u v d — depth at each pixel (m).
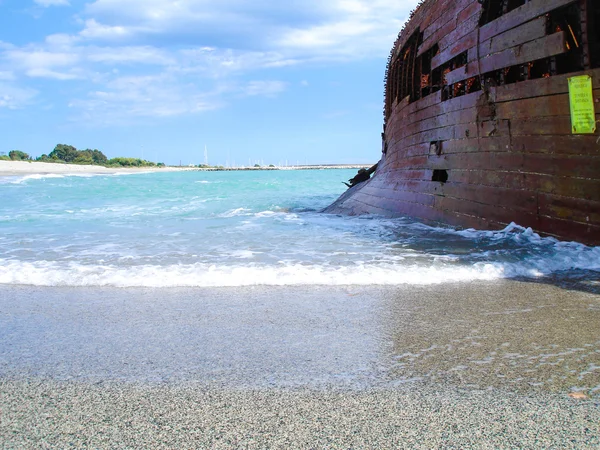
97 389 3.31
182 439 2.62
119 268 7.55
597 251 7.20
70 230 12.98
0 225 14.30
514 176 9.04
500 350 3.91
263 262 7.91
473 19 10.29
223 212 18.62
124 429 2.75
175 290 6.21
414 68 14.71
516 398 3.04
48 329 4.72
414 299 5.58
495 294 5.73
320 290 6.09
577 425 2.69
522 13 8.57
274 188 39.06
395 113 17.14
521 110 8.76
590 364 3.57
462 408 2.92
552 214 8.16
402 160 15.32
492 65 9.52
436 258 7.86
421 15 13.85
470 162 10.52
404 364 3.67
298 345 4.15
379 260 7.86
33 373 3.62
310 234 11.39
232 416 2.88
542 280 6.36
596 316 4.79
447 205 11.47
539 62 8.87
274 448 2.51
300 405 3.01
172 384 3.38
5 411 3.00
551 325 4.54
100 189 35.44
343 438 2.60
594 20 7.38
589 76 7.27
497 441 2.54
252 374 3.53
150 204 23.17
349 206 18.62
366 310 5.17
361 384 3.31
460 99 10.93
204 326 4.73
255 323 4.80
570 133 7.71
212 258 8.41
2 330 4.71
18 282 6.78
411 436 2.61
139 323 4.86
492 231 9.62
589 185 7.41
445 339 4.21
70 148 130.38
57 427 2.78
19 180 48.72
